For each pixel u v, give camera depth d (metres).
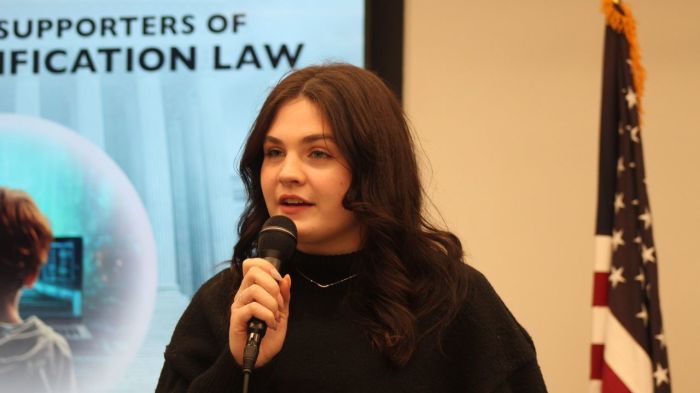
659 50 6.61
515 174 6.59
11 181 6.63
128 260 6.56
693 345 6.46
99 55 6.70
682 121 6.57
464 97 6.63
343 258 3.46
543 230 6.57
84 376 6.47
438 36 6.65
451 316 3.39
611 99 5.85
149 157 6.62
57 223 6.59
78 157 6.64
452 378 3.39
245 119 6.61
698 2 6.63
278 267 3.10
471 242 6.56
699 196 6.53
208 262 6.52
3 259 6.55
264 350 3.10
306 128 3.28
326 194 3.29
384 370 3.25
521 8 6.66
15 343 6.47
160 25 6.70
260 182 3.54
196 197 6.57
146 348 6.50
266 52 6.63
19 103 6.71
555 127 6.61
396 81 6.54
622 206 5.69
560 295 6.53
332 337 3.32
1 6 6.77
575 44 6.65
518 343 3.46
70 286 6.54
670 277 6.50
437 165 6.59
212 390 3.08
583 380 6.49
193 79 6.65
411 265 3.46
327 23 6.61
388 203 3.38
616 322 5.55
